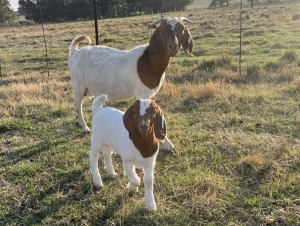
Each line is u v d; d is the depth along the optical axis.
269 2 16.59
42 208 1.45
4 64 5.08
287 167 1.61
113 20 12.22
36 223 1.36
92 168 1.57
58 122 2.39
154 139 1.30
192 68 3.68
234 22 7.95
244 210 1.34
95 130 1.50
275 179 1.50
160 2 14.80
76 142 2.05
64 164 1.80
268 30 6.13
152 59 1.81
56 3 15.30
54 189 1.58
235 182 1.53
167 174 1.63
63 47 6.53
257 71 3.19
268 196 1.42
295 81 2.75
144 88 1.88
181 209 1.37
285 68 3.26
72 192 1.54
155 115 1.25
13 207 1.47
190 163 1.72
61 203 1.47
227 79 3.14
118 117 1.43
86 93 2.18
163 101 2.64
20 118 2.52
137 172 1.68
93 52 2.09
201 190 1.48
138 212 1.37
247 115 2.28
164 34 1.72
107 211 1.39
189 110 2.45
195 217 1.33
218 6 19.06
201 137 1.98
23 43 7.54
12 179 1.69
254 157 1.63
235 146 1.83
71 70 2.16
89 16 15.23
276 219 1.28
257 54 4.30
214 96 2.63
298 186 1.45
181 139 1.97
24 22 16.47
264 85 2.82
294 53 3.68
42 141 2.10
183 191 1.47
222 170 1.63
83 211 1.41
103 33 7.81
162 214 1.35
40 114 2.55
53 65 4.77
